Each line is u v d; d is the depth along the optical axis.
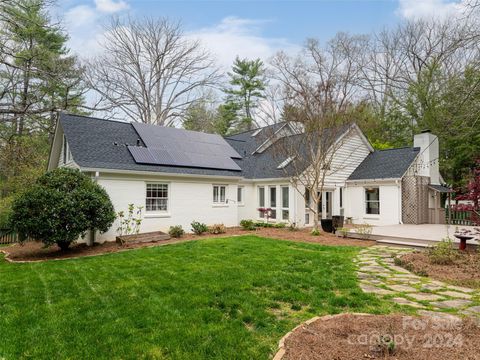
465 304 4.46
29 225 8.71
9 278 6.32
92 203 9.52
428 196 16.03
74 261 8.02
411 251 8.63
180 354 3.18
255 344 3.35
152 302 4.68
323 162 13.45
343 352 2.98
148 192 12.76
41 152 19.25
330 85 12.06
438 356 2.88
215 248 9.17
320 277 5.86
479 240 7.81
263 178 16.09
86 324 3.96
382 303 4.50
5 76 16.23
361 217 16.84
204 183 14.38
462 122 8.82
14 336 3.66
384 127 24.52
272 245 9.66
